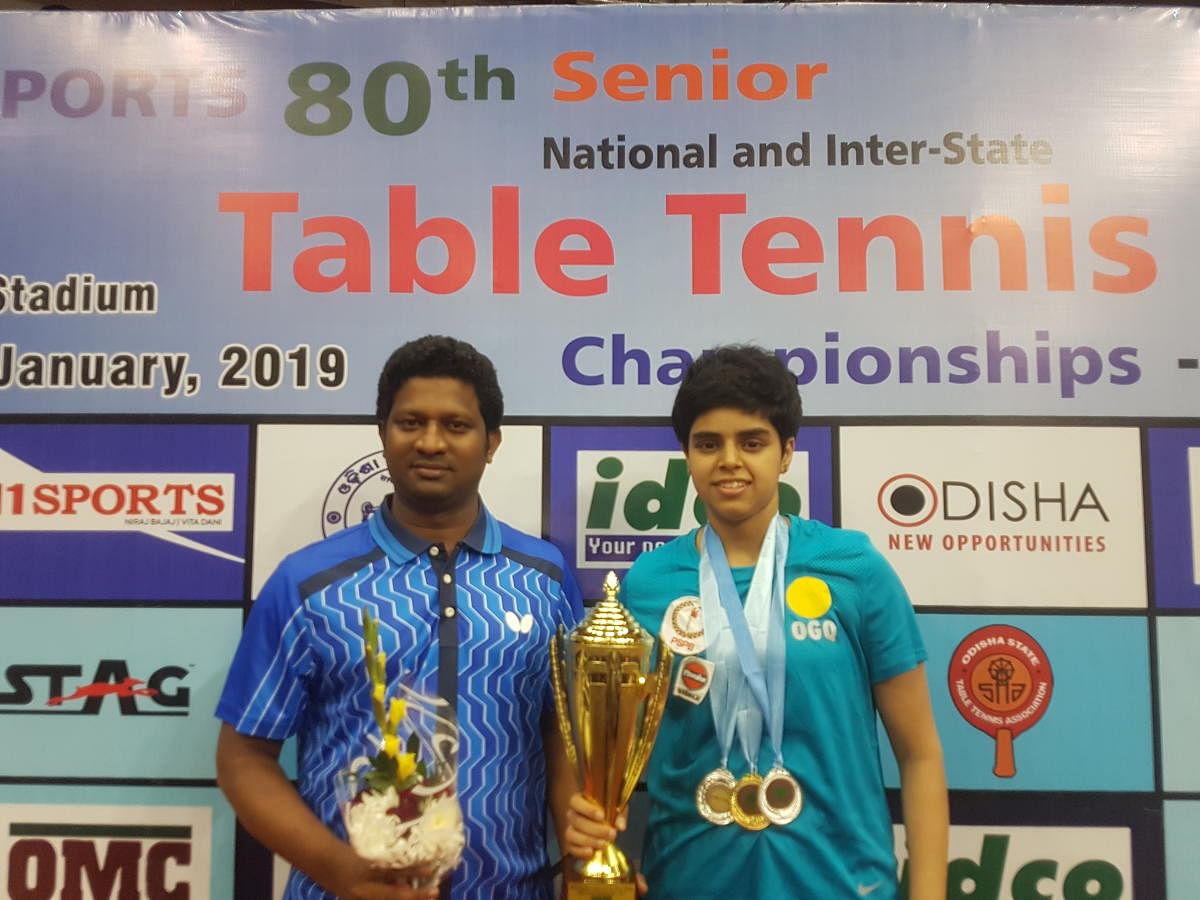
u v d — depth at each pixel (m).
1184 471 1.67
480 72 1.74
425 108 1.74
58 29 1.76
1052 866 1.61
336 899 1.29
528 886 1.34
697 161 1.72
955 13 1.74
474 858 1.27
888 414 1.68
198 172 1.74
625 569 1.67
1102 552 1.66
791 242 1.71
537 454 1.68
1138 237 1.71
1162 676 1.64
